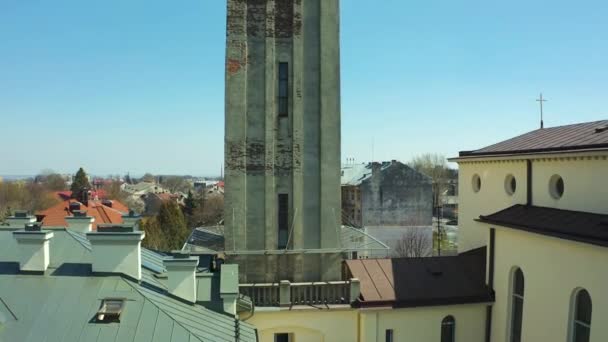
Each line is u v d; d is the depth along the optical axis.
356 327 22.00
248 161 22.48
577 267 17.62
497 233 22.92
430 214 72.12
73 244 16.64
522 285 21.44
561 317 18.45
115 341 12.52
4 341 12.23
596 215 18.88
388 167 72.06
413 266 24.53
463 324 22.91
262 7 22.48
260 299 21.59
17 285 14.25
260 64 22.48
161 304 14.47
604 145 18.67
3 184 139.88
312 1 22.72
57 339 12.42
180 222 66.38
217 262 22.86
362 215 71.38
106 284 14.57
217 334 14.23
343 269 24.73
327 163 22.70
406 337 22.06
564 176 21.08
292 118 22.59
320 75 22.62
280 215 22.89
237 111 22.22
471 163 29.19
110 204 69.38
